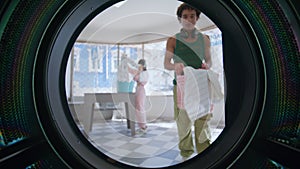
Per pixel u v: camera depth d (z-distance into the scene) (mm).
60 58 929
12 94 628
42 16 705
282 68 662
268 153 638
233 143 824
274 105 704
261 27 728
